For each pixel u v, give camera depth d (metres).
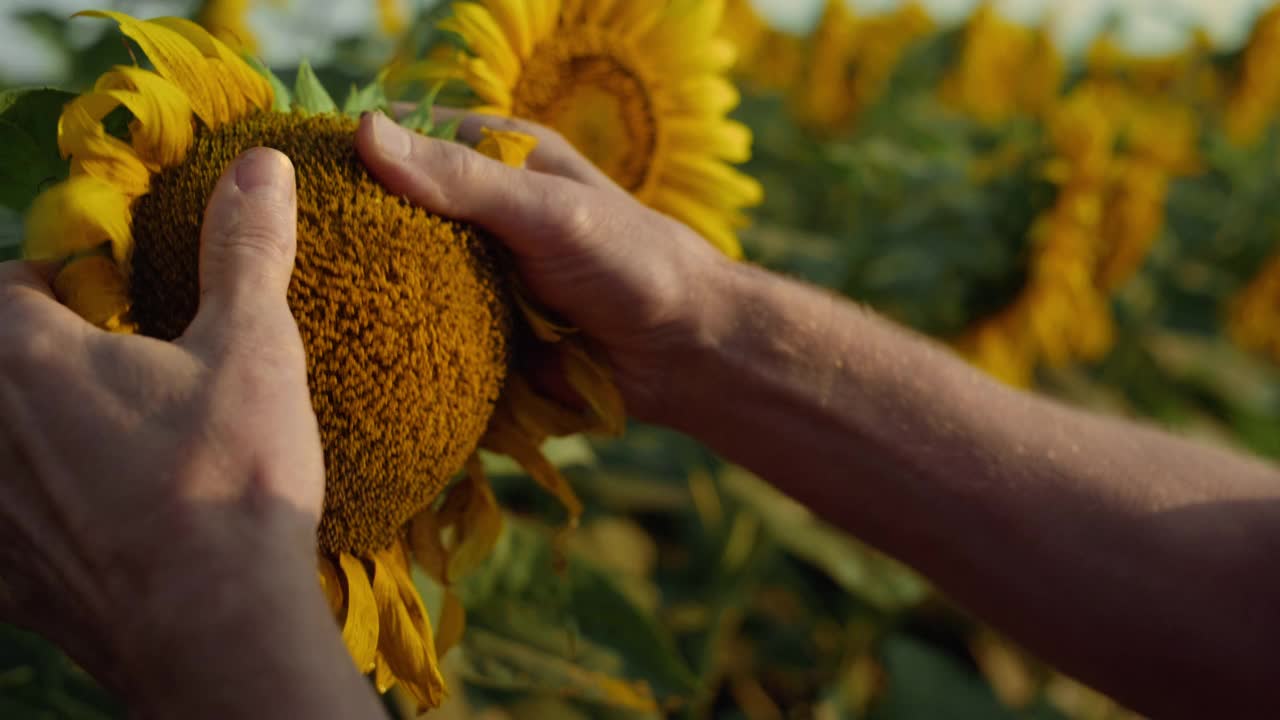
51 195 0.45
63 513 0.41
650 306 0.58
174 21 0.49
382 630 0.52
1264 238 2.20
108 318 0.45
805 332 0.61
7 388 0.42
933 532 0.62
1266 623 0.59
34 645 0.57
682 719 0.97
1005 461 0.62
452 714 0.69
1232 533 0.61
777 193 1.69
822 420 0.61
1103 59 2.74
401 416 0.49
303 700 0.39
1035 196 1.28
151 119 0.46
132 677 0.40
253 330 0.43
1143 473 0.62
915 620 1.33
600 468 1.14
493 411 0.56
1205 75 2.73
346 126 0.50
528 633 0.63
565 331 0.55
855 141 1.95
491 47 0.62
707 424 0.63
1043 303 1.27
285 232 0.45
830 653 1.22
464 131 0.58
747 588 1.10
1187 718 0.61
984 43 2.73
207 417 0.41
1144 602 0.60
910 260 1.31
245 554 0.40
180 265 0.46
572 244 0.54
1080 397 1.60
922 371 0.63
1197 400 1.96
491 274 0.53
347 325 0.48
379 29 0.81
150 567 0.40
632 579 1.04
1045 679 1.32
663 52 0.69
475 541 0.55
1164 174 1.34
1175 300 2.10
